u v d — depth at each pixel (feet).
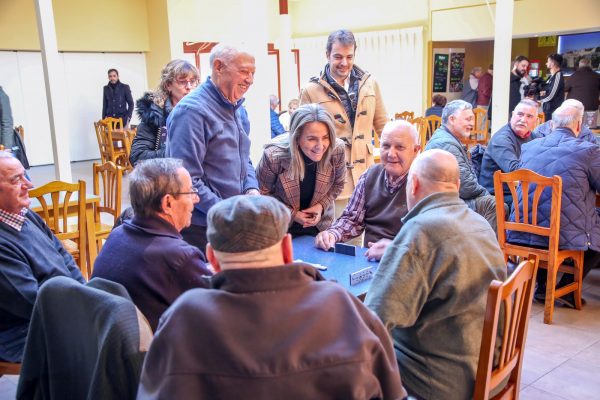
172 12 32.96
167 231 5.38
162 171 5.39
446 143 11.27
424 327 5.25
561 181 9.56
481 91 28.76
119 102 31.65
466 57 32.14
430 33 30.22
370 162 11.34
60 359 4.50
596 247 10.10
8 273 6.28
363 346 3.25
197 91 7.95
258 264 3.41
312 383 3.14
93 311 4.09
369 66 33.53
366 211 8.11
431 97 30.94
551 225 9.87
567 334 9.89
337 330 3.27
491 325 4.67
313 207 8.65
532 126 12.42
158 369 3.23
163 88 10.35
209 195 7.66
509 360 5.32
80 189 9.73
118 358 3.85
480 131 25.40
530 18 26.18
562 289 10.42
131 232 5.37
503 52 19.04
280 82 37.19
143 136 10.44
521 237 10.48
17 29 30.60
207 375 3.10
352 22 34.17
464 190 11.36
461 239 4.99
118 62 34.68
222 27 35.04
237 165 8.32
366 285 6.35
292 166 8.17
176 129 7.69
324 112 7.93
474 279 5.01
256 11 13.02
